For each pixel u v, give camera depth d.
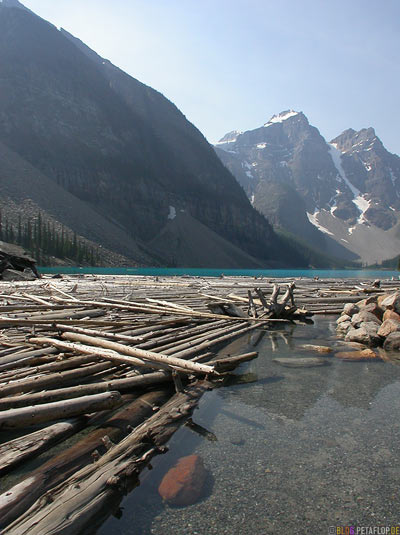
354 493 3.11
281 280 37.31
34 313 10.10
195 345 7.84
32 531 2.46
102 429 4.13
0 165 136.25
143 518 2.79
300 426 4.46
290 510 2.89
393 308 11.79
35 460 3.48
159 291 20.09
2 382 5.04
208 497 3.05
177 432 4.24
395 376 6.65
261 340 10.16
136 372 5.88
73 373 5.28
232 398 5.44
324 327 12.62
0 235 90.44
